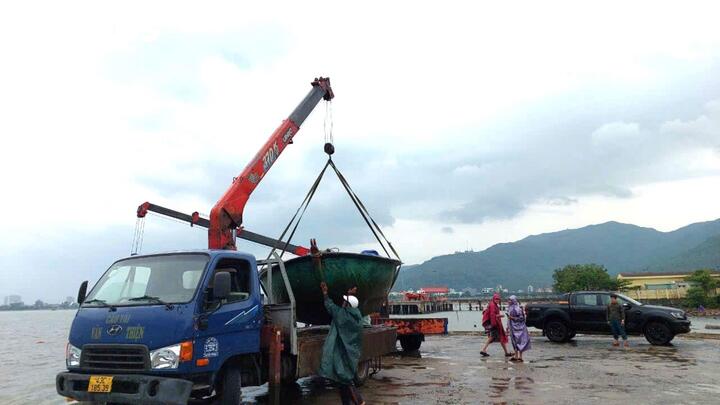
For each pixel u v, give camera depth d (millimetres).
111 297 7039
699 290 80188
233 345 6992
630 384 9875
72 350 6609
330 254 9461
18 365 20094
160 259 7289
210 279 6867
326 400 9070
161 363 6090
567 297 18734
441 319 16531
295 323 8203
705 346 16516
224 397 6973
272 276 10164
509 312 14117
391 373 11891
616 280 95000
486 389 9656
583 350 15961
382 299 11039
